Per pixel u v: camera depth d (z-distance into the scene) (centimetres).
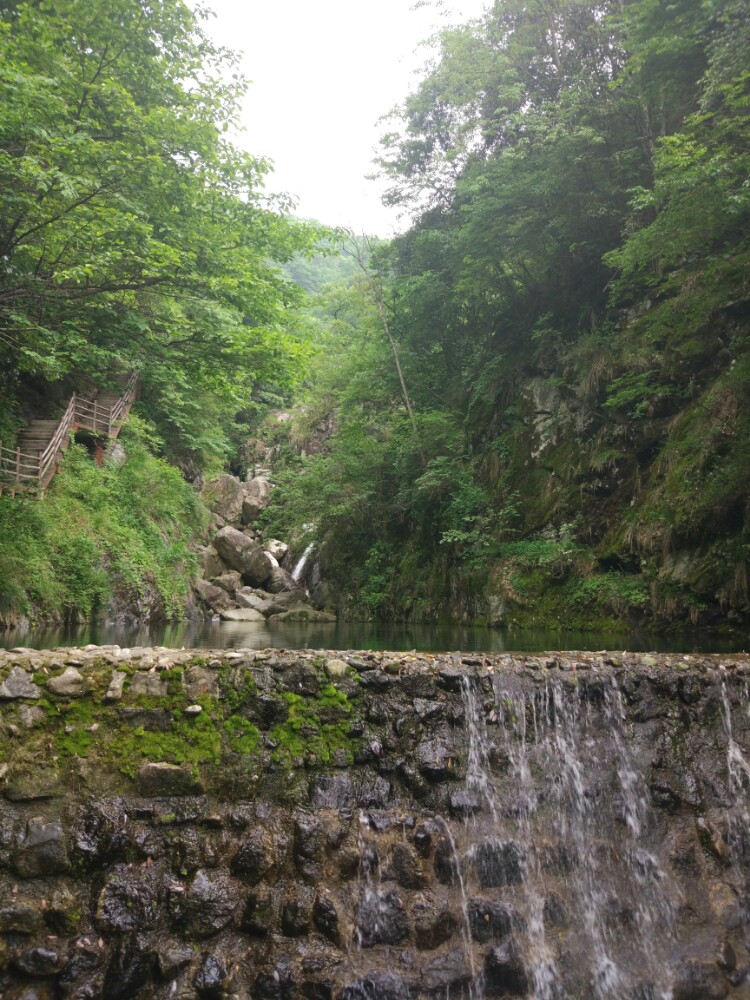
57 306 993
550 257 1762
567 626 1320
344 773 431
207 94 1090
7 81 777
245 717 433
